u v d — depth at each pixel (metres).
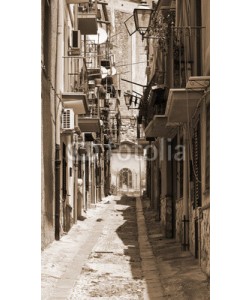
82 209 27.83
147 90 21.91
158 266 13.96
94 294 10.63
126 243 18.67
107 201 38.97
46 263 13.16
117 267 13.80
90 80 29.78
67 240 17.97
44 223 14.83
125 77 59.91
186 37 15.20
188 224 16.03
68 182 20.50
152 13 20.66
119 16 60.03
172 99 12.52
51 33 16.09
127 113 59.09
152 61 30.62
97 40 33.75
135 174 57.62
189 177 15.67
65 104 18.17
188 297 9.98
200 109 13.16
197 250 14.13
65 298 10.15
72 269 13.07
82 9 27.62
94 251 16.30
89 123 22.34
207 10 12.16
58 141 17.16
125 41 60.06
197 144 14.15
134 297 10.44
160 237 20.56
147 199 40.66
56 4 17.28
